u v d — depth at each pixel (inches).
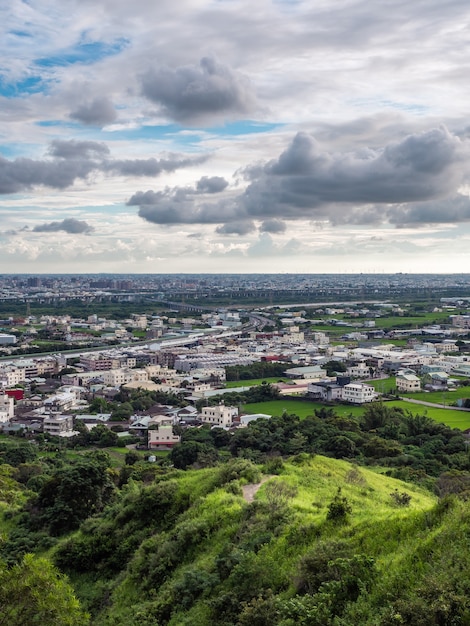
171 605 2881.4
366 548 2368.4
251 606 2336.4
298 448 7219.5
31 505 5019.7
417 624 1827.0
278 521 3019.2
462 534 2146.9
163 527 3873.0
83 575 3909.9
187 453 7357.3
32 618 2226.9
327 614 2066.9
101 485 4891.7
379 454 7071.9
